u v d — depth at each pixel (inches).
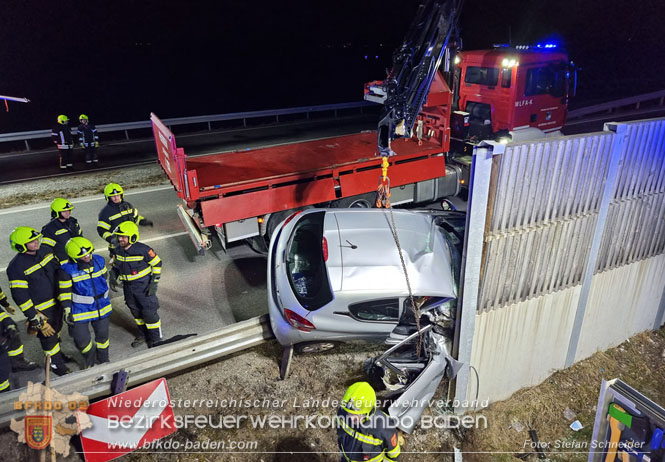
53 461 147.8
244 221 256.8
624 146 177.6
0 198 374.9
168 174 272.8
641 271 219.6
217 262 281.4
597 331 220.7
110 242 230.1
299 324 179.0
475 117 380.5
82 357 206.5
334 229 201.8
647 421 112.1
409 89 187.5
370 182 291.7
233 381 190.4
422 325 184.7
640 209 199.8
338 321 179.0
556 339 203.3
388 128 187.8
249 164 282.7
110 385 168.7
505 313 179.3
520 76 339.3
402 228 204.8
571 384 212.2
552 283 185.5
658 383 219.0
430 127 324.5
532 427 193.9
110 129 578.6
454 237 215.2
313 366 198.5
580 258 188.5
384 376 185.0
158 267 191.6
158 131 274.2
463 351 174.4
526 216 163.5
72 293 179.3
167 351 180.7
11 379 189.3
